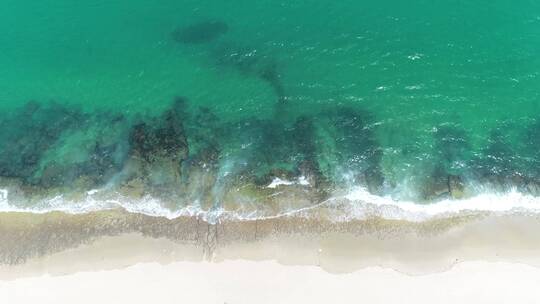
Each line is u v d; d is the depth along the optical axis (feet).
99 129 112.78
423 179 99.55
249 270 89.76
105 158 106.83
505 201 95.91
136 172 103.40
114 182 102.22
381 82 115.75
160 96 117.80
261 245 92.27
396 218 94.12
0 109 118.42
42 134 112.88
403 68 117.39
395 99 112.98
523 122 108.99
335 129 108.88
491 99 112.06
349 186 98.78
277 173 101.50
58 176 104.06
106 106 117.08
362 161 103.04
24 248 94.07
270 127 110.32
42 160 107.45
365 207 95.61
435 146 105.29
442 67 117.19
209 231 94.38
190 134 110.01
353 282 87.81
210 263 90.84
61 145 110.22
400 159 103.19
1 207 99.76
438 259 89.66
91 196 100.32
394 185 98.78
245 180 100.83
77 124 114.21
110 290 88.94
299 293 87.35
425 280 87.66
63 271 91.40
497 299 85.56
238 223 94.99
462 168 101.35
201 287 88.53
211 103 115.65
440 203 95.81
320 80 117.08
